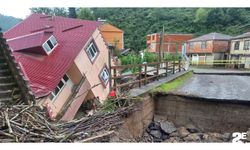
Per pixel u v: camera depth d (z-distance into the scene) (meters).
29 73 10.75
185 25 35.88
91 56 14.55
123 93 7.92
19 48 12.60
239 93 9.63
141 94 8.27
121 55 26.03
